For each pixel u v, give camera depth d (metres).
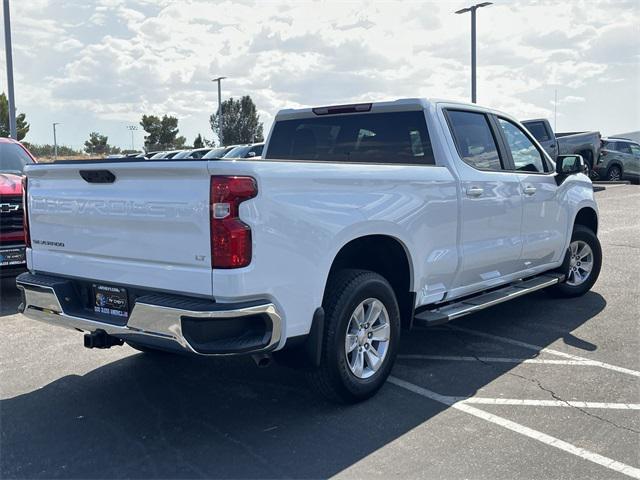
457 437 3.81
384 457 3.58
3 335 6.15
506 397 4.41
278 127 6.05
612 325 6.13
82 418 4.18
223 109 70.06
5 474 3.45
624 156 23.80
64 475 3.43
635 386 4.59
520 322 6.29
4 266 7.21
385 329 4.45
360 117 5.50
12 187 7.38
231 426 4.02
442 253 4.92
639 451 3.62
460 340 5.75
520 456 3.57
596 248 7.25
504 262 5.72
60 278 4.35
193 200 3.52
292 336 3.77
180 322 3.49
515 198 5.74
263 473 3.43
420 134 5.15
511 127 6.09
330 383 4.10
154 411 4.28
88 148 50.88
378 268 4.78
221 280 3.46
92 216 4.04
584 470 3.41
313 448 3.70
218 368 5.13
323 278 3.91
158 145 56.91
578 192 6.91
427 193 4.71
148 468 3.50
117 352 5.59
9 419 4.17
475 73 27.12
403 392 4.53
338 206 4.00
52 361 5.35
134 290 3.90
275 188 3.62
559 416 4.09
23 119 48.56
